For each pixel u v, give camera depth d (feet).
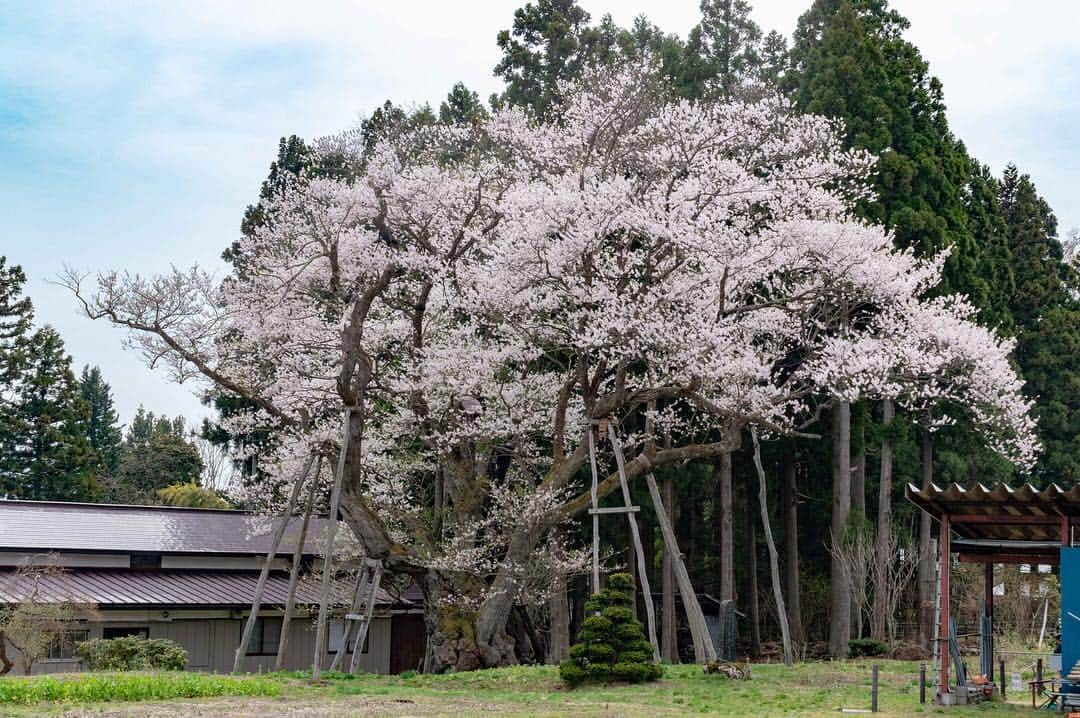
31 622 64.39
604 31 133.18
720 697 50.29
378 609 87.76
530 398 80.69
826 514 105.50
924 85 105.09
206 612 79.77
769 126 79.71
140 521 87.40
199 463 162.61
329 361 79.36
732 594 95.45
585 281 71.00
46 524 81.61
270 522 86.79
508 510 75.72
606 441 88.89
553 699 49.55
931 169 96.63
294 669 84.94
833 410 96.78
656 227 66.33
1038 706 45.83
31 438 139.54
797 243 68.80
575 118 82.58
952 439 98.94
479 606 71.20
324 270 75.66
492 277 71.92
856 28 103.24
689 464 100.17
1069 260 152.87
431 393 78.38
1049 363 123.13
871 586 96.99
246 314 74.02
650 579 105.81
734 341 70.79
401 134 76.38
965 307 75.05
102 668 66.18
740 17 135.74
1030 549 51.34
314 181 73.51
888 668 66.13
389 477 84.38
